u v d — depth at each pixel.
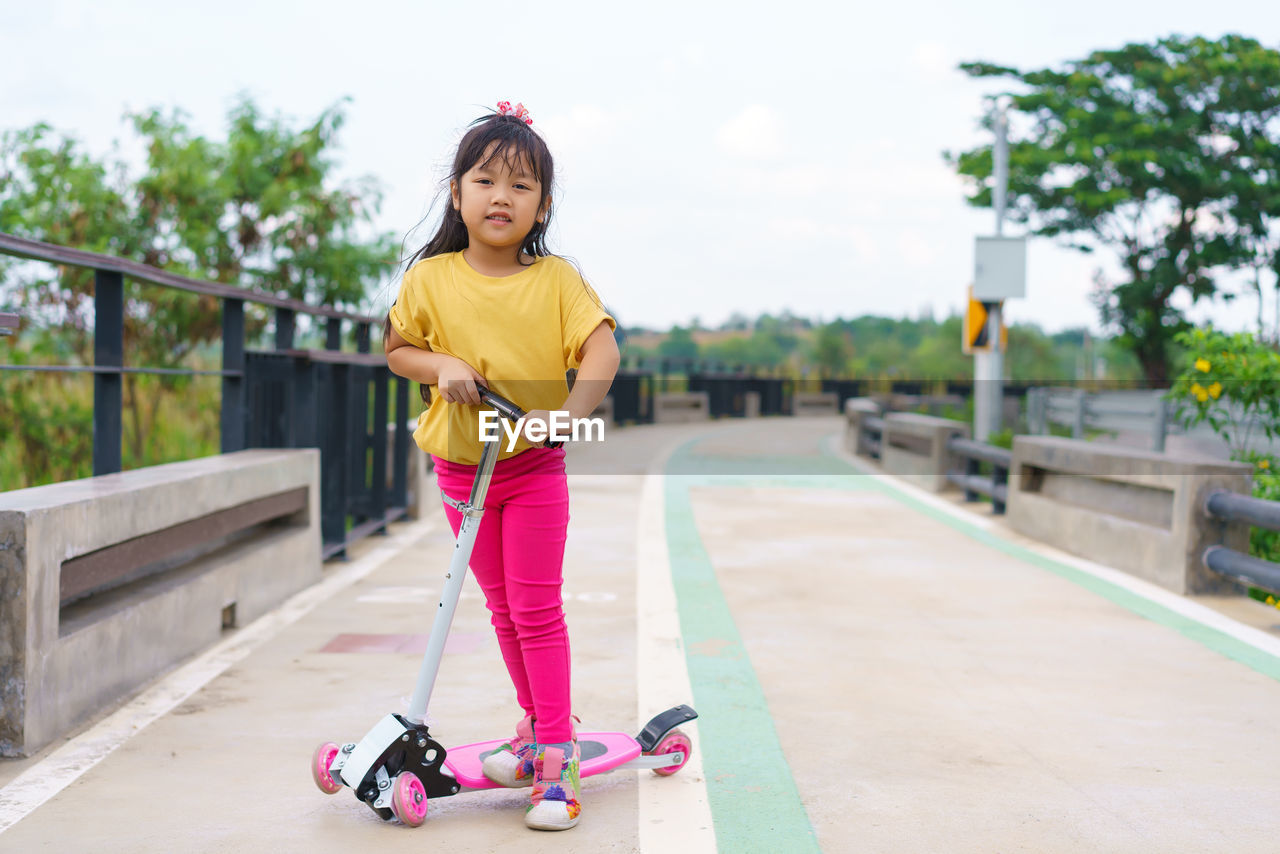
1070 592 5.70
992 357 11.90
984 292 11.62
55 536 3.18
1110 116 27.12
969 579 6.03
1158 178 27.38
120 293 4.17
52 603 3.19
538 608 2.65
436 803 2.81
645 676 4.03
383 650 4.36
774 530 7.79
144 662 3.82
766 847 2.52
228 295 5.19
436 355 2.58
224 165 14.42
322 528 6.43
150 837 2.55
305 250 14.48
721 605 5.29
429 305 2.59
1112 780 3.00
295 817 2.68
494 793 2.90
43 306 12.28
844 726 3.46
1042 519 7.40
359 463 7.20
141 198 13.69
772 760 3.14
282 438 6.52
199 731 3.34
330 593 5.53
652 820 2.68
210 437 13.09
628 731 3.37
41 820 2.64
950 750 3.24
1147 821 2.71
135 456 12.19
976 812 2.76
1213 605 5.39
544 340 2.58
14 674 3.06
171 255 13.84
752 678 4.02
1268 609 5.32
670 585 5.77
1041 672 4.15
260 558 4.99
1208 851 2.54
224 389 5.48
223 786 2.89
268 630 4.70
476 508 2.55
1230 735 3.42
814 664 4.23
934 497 9.94
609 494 9.84
